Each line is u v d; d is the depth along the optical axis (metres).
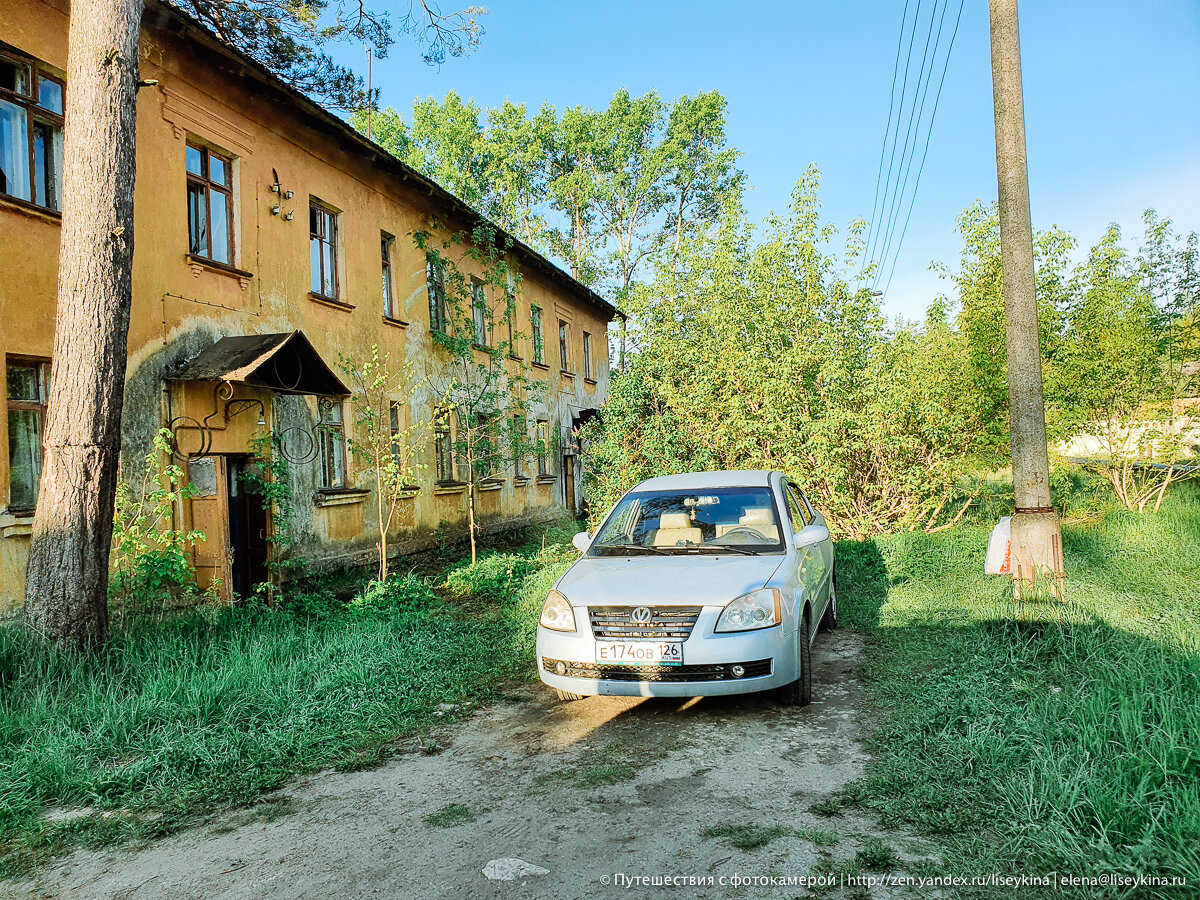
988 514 13.77
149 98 9.10
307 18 10.68
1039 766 3.41
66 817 3.68
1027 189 6.45
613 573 5.21
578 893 2.73
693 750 4.19
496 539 18.03
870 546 10.45
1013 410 6.39
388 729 4.82
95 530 6.13
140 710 4.78
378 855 3.13
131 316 8.66
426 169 34.59
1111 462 13.38
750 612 4.62
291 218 11.66
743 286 11.50
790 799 3.46
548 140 35.06
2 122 7.66
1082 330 12.52
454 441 14.96
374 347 12.34
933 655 5.71
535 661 6.34
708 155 35.16
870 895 2.62
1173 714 3.59
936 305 12.97
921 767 3.62
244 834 3.42
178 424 9.07
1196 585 7.73
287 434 11.09
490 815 3.47
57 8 8.21
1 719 4.62
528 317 21.47
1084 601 6.60
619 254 35.12
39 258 7.75
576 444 24.75
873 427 10.39
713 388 11.31
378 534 13.35
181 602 7.71
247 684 5.30
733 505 6.03
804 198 11.19
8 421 7.46
